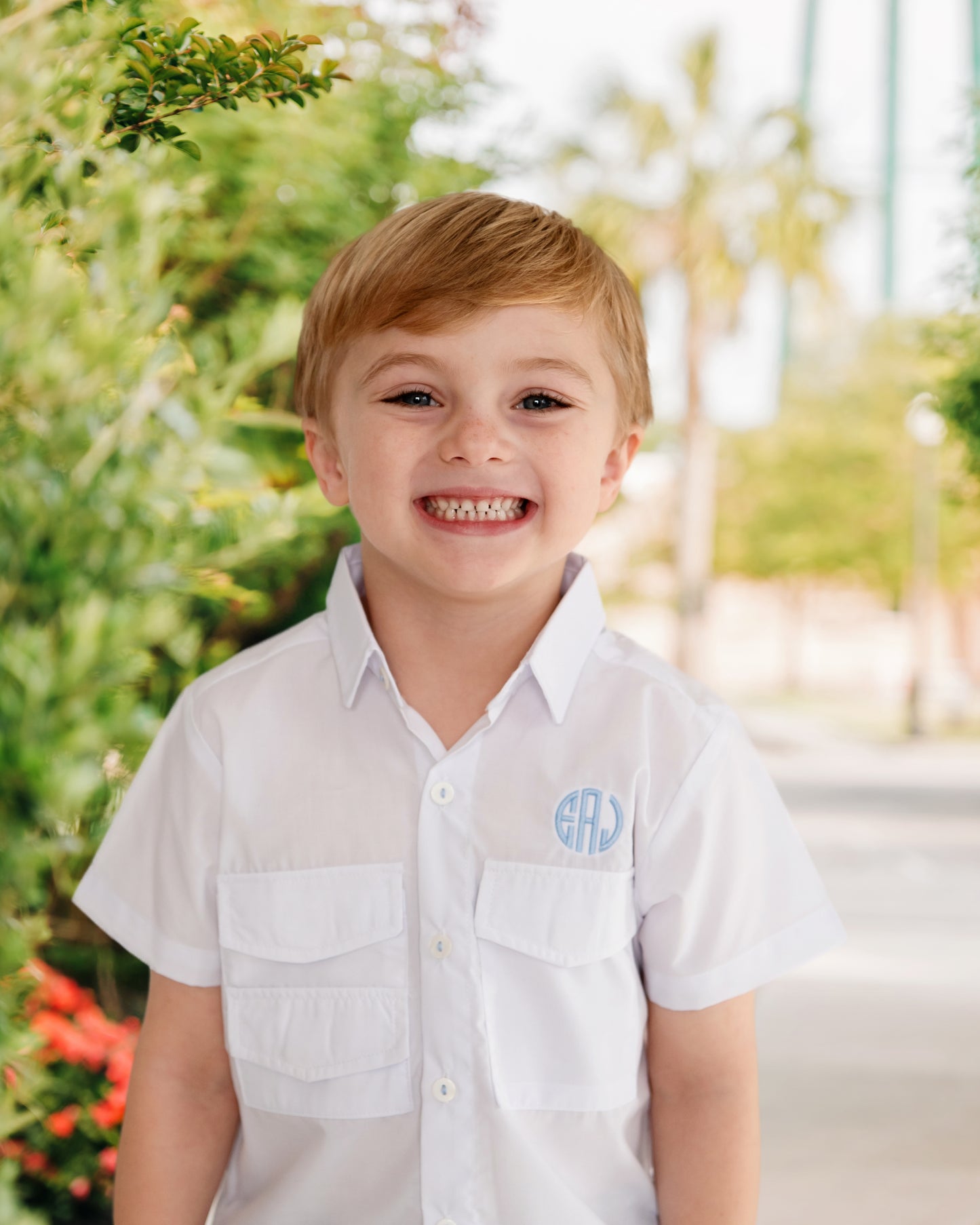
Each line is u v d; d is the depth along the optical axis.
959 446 8.63
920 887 8.88
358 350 1.29
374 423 1.27
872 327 29.23
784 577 31.17
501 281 1.25
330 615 1.38
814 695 34.03
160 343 1.61
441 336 1.25
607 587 31.61
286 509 2.24
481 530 1.26
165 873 1.34
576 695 1.33
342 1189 1.26
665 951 1.30
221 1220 1.34
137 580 1.32
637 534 31.00
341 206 3.58
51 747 1.10
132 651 1.52
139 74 1.29
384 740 1.32
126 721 1.19
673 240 22.34
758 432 30.56
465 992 1.25
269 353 2.09
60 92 1.20
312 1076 1.26
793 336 30.23
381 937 1.27
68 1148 2.82
